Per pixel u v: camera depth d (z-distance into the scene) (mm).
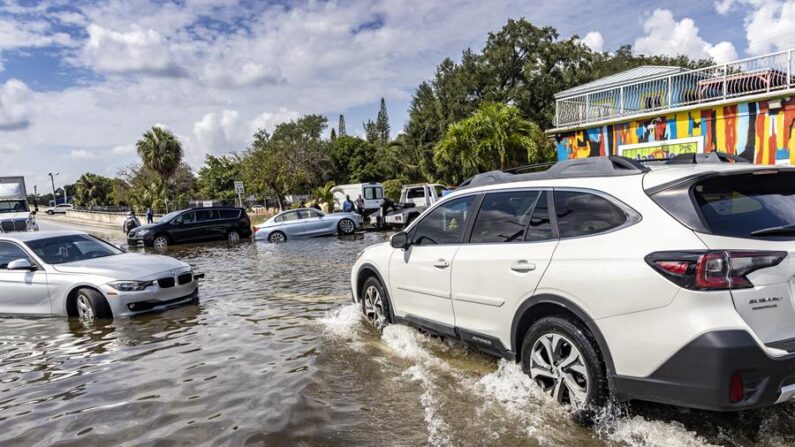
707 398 2684
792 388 2750
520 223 3920
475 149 24531
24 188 28734
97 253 8344
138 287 7148
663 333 2807
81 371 5004
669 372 2803
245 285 9734
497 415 3578
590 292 3168
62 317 7309
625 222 3166
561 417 3389
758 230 2840
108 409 4016
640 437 3113
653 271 2861
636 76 20328
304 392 4164
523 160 25094
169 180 49844
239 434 3475
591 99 21422
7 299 7504
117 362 5242
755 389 2684
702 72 17781
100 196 75250
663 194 3061
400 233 5148
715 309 2686
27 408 4121
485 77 44094
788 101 14977
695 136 17500
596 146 20953
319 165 50875
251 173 42062
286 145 45562
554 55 43000
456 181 38938
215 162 61750
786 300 2807
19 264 7355
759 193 3092
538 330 3549
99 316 7078
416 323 5016
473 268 4160
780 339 2783
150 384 4535
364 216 28781
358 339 5598
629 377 2990
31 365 5250
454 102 45031
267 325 6473
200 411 3896
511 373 3949
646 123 18969
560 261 3414
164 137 46344
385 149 56500
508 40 43625
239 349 5480
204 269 12477
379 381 4363
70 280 7211
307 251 15844
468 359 4824
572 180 3666
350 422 3605
